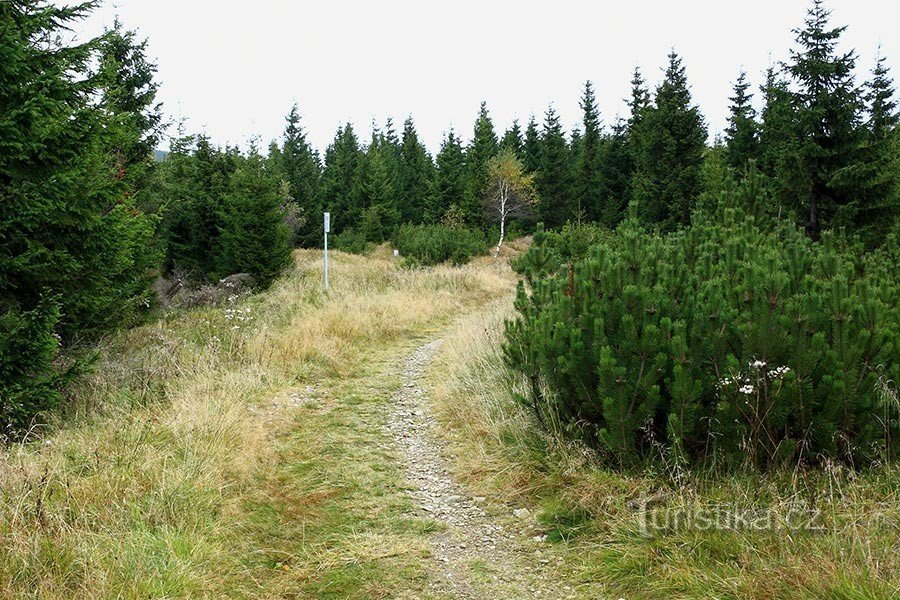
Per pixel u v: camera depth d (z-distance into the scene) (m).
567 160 43.16
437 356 8.85
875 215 13.68
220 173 18.34
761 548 3.15
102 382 6.04
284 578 3.32
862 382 3.81
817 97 13.67
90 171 6.18
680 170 22.06
